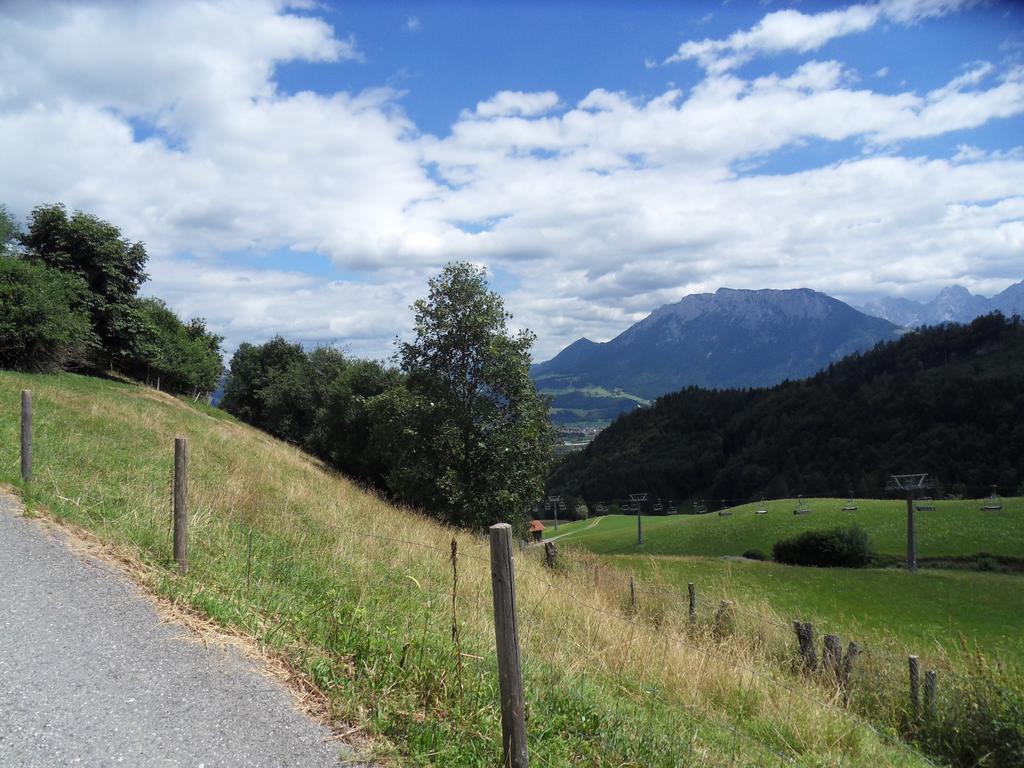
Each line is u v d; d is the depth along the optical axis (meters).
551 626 7.55
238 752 3.12
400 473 25.67
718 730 5.31
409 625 5.34
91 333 28.86
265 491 12.16
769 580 37.19
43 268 27.22
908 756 6.67
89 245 31.80
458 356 25.42
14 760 2.91
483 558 11.34
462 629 5.85
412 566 9.20
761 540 63.16
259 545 7.64
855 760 5.71
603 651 6.61
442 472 24.58
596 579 13.95
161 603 4.89
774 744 5.55
